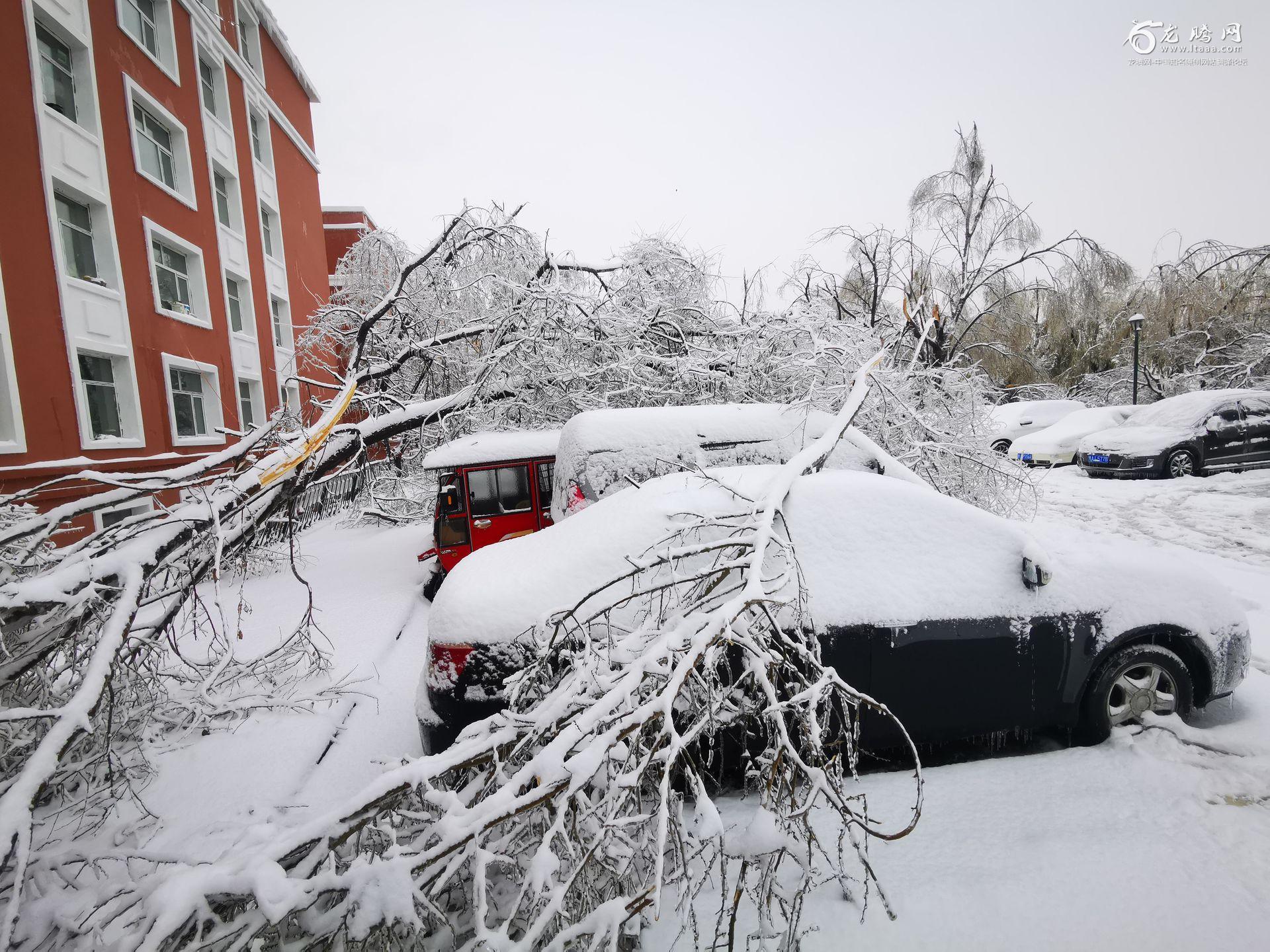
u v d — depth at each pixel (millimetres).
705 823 1840
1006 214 12391
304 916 1890
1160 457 11547
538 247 10203
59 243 11383
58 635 3270
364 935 1837
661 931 2303
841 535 3160
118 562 3301
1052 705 3170
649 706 2041
